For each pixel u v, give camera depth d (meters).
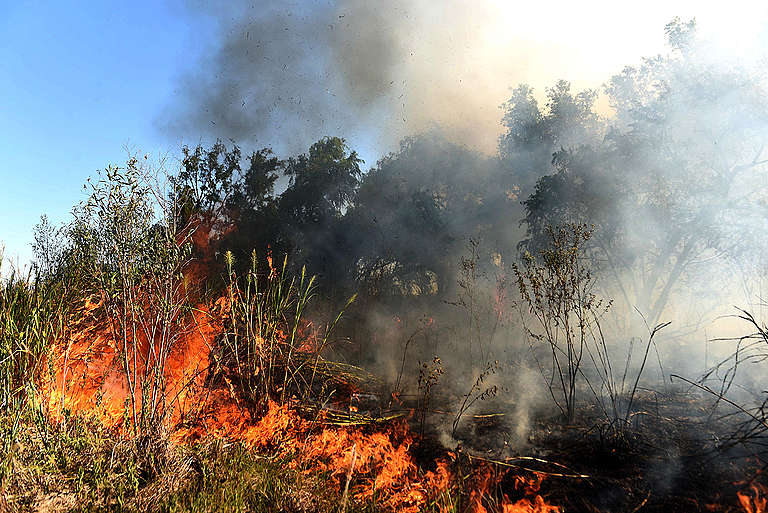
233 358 4.27
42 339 3.43
